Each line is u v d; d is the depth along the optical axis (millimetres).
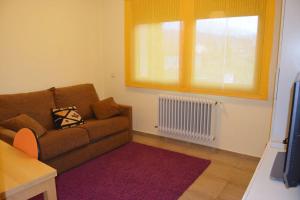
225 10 3055
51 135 2775
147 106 4031
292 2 1545
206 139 3465
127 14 3887
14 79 3193
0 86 3059
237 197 2398
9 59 3111
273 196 1194
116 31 4145
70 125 3148
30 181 1372
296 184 1222
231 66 3129
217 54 3203
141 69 3910
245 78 3061
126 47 4000
